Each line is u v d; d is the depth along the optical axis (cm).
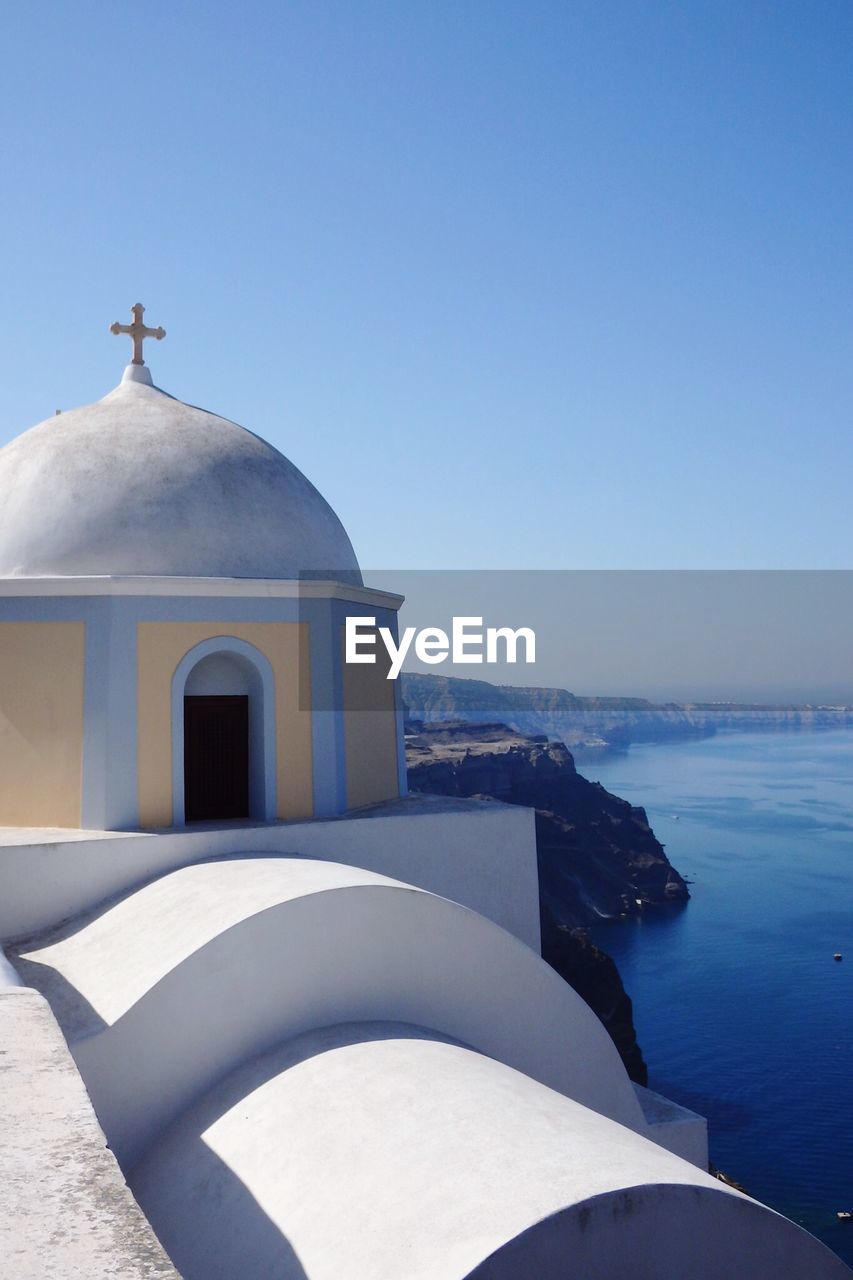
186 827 1111
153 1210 697
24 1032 508
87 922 992
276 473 1305
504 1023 898
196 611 1139
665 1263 539
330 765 1189
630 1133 661
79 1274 284
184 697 1187
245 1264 605
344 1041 800
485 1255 500
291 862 998
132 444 1235
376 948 860
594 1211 527
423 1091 694
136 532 1178
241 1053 816
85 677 1110
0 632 1134
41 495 1197
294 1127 700
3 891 1001
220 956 813
